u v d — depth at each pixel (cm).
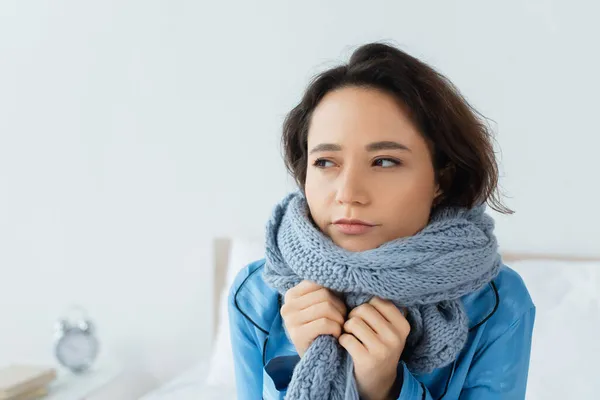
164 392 165
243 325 98
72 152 207
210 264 197
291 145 96
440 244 79
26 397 167
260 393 95
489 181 87
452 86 86
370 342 76
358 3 177
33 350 218
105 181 205
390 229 78
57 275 213
